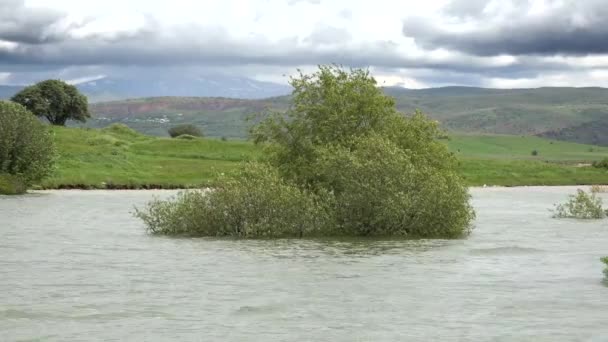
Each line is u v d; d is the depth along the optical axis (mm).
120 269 29750
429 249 36938
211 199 43031
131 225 48812
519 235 44469
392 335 19000
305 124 53312
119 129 175875
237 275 28375
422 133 53250
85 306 22359
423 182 44062
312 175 50125
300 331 19344
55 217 54406
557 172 147250
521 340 18500
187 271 29328
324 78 53938
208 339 18469
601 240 41750
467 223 45250
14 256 33469
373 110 53125
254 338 18594
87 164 111562
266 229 42281
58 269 29688
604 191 110938
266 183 43125
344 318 20875
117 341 18234
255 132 54125
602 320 20750
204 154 145625
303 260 32688
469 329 19641
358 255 34469
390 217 42688
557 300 23625
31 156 88188
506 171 143625
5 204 67312
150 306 22406
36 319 20609
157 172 113250
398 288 25703
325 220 43000
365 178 43281
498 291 25203
